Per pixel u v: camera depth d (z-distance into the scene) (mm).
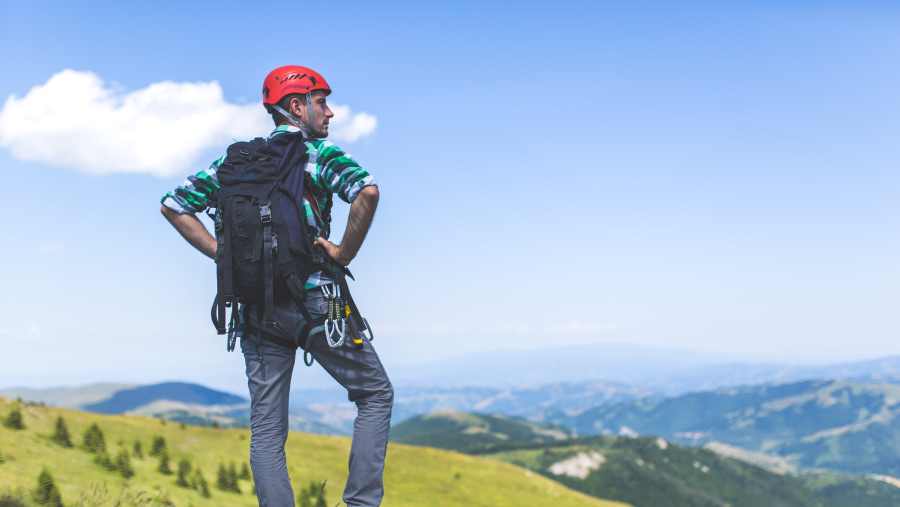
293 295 2373
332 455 62312
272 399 2539
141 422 53719
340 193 2430
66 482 18594
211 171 2584
